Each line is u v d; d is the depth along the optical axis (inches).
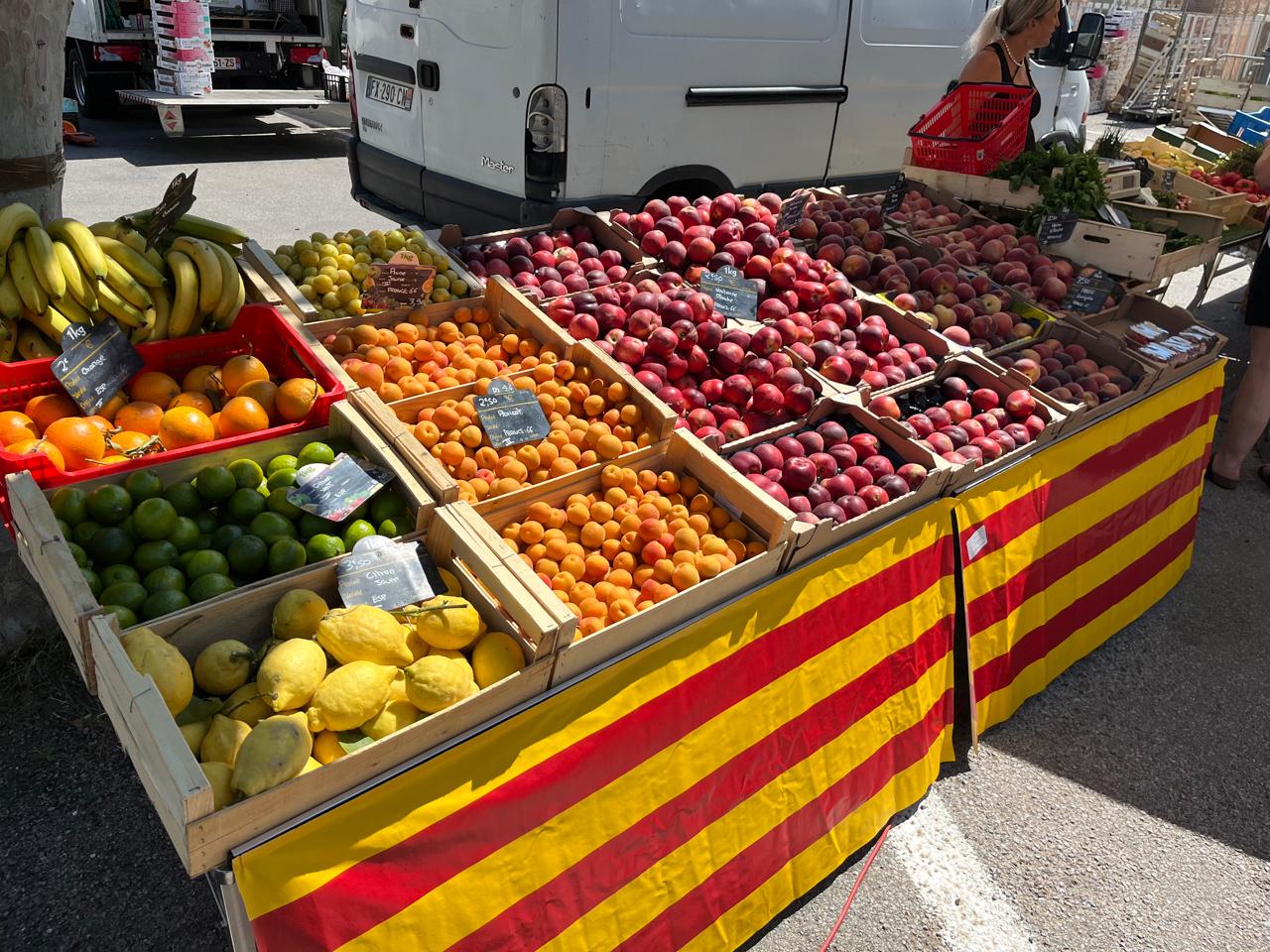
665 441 108.8
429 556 86.8
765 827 99.7
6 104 111.9
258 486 87.1
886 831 116.8
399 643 74.2
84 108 439.5
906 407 135.9
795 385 122.6
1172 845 119.8
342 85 433.7
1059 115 324.5
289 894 62.9
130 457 84.6
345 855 65.7
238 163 378.3
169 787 58.5
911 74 255.3
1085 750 134.3
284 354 108.9
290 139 432.5
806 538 99.2
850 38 235.6
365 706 69.1
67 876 98.8
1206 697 147.6
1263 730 141.7
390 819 68.1
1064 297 175.5
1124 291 183.3
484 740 73.5
